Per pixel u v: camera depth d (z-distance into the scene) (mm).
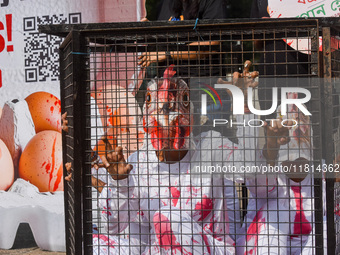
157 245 2676
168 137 2623
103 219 2863
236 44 3131
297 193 2742
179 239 2627
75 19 4477
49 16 4543
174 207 2764
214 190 2828
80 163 2539
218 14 3549
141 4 4285
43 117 4625
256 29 2441
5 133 4719
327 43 2375
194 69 3238
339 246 2666
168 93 2666
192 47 3094
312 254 2518
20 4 4625
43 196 4629
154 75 3133
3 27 4684
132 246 2656
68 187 3002
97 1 4406
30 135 4664
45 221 4609
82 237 2553
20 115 4680
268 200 2789
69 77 2758
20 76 4668
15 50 4664
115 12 4363
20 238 4824
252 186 2621
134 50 2955
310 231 2768
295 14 3494
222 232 2865
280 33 2582
